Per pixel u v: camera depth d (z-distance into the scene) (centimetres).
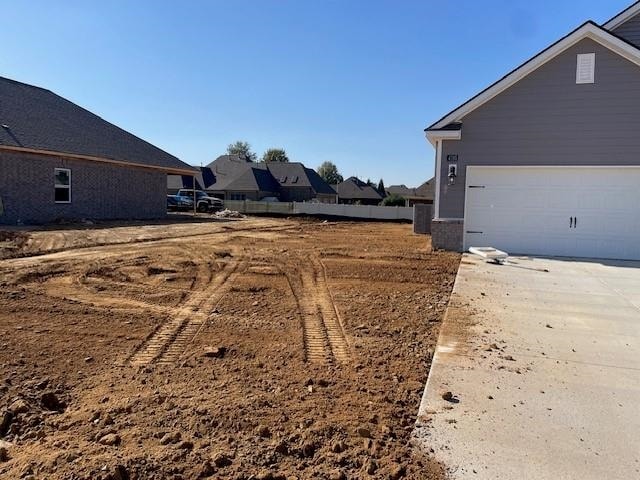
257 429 317
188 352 474
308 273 927
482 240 1269
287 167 5772
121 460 274
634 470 281
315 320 596
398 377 417
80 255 1084
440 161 1270
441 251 1268
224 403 356
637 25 1322
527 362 457
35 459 278
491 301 709
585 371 436
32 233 1402
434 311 646
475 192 1263
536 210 1227
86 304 653
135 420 329
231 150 9538
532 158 1204
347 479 267
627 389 396
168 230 1741
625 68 1122
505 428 329
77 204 1923
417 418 342
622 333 555
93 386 389
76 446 294
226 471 269
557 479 272
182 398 366
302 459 286
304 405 357
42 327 542
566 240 1212
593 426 333
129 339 510
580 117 1163
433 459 290
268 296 728
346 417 339
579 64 1151
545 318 617
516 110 1204
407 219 3675
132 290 748
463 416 346
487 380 412
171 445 295
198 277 864
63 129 1991
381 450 297
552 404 367
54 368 426
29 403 355
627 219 1163
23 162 1673
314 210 3950
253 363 446
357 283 838
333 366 442
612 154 1148
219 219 2617
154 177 2423
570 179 1195
